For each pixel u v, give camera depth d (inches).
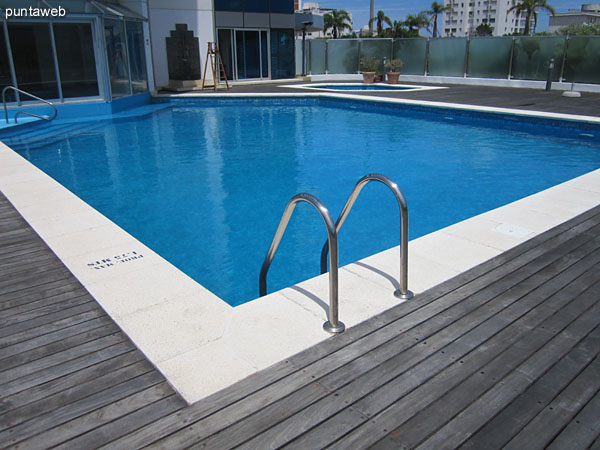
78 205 188.7
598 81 615.2
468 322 104.3
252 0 789.2
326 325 102.0
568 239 150.6
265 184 281.7
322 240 204.1
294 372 87.6
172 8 711.1
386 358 91.7
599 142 377.1
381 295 115.8
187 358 91.5
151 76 658.2
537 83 665.6
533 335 99.6
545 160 323.0
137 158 346.3
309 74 993.5
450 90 652.7
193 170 313.3
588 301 113.0
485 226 163.0
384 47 839.7
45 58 485.1
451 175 291.7
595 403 80.4
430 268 131.2
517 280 123.7
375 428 74.8
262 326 102.5
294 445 71.4
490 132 425.1
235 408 78.7
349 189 270.1
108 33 524.1
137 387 83.8
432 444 72.0
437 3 2381.9
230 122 493.7
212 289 165.5
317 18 1070.4
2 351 94.3
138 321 104.7
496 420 76.7
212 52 721.0
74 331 101.4
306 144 385.4
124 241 151.1
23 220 173.0
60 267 133.3
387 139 400.5
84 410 78.4
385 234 209.0
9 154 292.2
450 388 83.7
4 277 127.0
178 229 217.5
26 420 76.2
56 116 498.0
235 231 214.5
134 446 71.1
